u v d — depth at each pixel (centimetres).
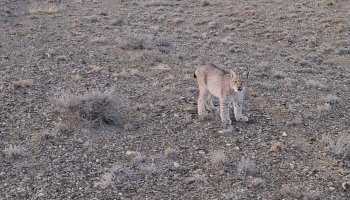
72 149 893
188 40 1969
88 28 2064
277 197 759
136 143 933
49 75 1330
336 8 2614
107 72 1396
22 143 907
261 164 865
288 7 2658
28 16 2264
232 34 2147
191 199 750
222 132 991
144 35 1942
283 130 1016
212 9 2655
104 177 793
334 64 1725
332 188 786
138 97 1188
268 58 1753
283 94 1273
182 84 1313
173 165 851
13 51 1587
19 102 1101
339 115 1122
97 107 1005
